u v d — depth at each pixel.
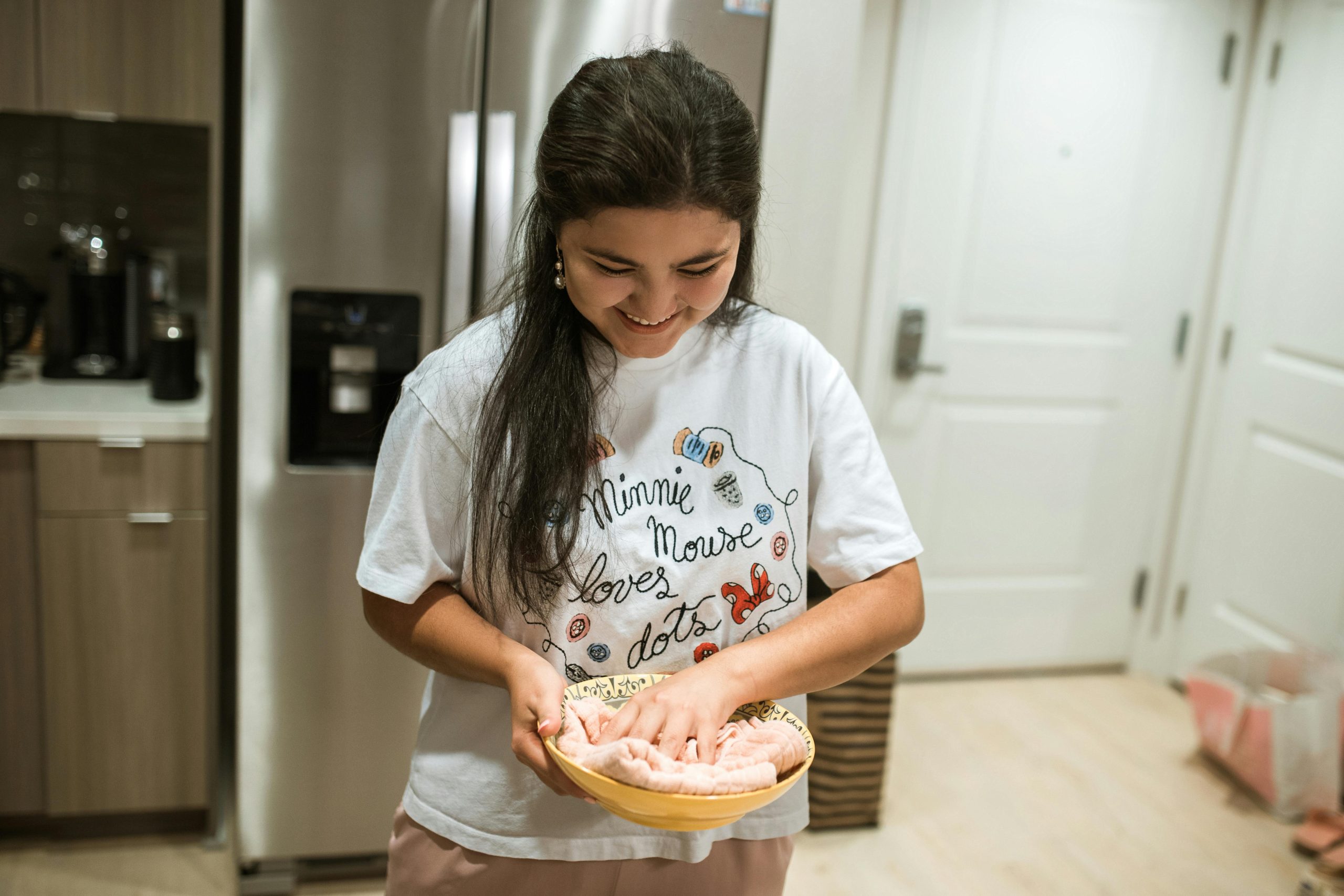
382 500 0.92
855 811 2.39
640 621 0.92
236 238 2.15
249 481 1.92
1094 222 2.92
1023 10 2.72
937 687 3.11
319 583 1.98
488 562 0.89
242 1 2.05
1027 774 2.67
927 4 2.66
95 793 2.15
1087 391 3.03
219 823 2.27
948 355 2.91
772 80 1.89
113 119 1.94
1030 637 3.19
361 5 1.76
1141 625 3.27
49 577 2.03
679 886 0.98
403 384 0.92
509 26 1.79
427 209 1.86
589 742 0.83
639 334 0.83
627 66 0.76
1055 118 2.81
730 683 0.83
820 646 0.88
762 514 0.93
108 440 2.00
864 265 2.83
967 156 2.79
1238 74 2.89
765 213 1.04
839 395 0.96
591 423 0.88
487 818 0.94
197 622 2.12
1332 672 2.49
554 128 0.76
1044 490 3.08
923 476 2.99
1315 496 2.70
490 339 0.90
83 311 2.24
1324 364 2.70
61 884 2.09
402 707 2.06
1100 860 2.34
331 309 1.88
